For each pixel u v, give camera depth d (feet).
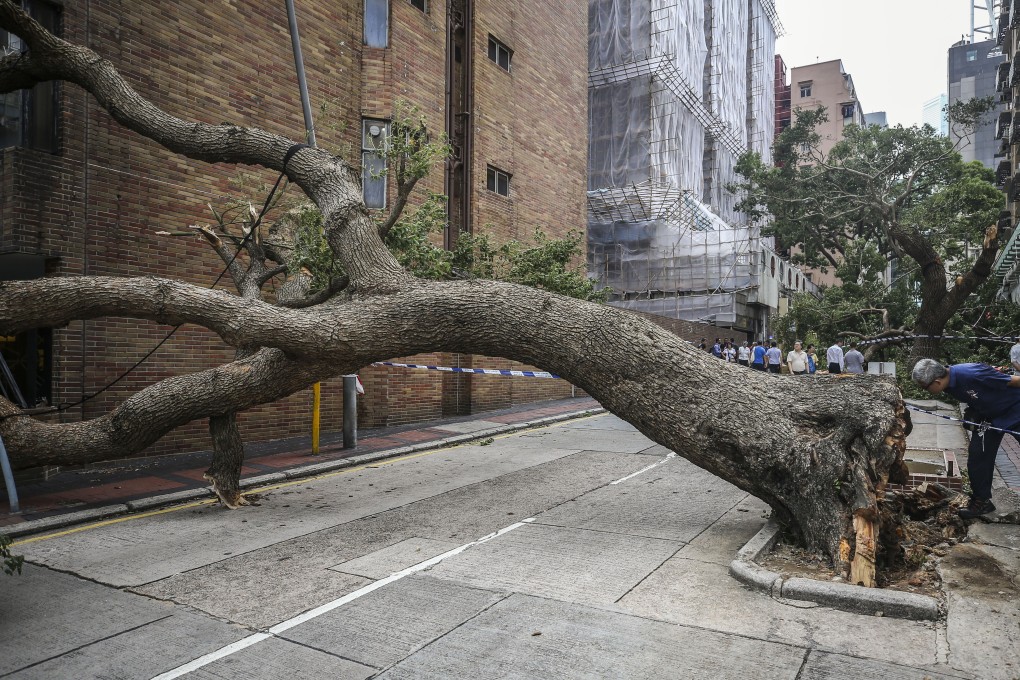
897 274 103.76
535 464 32.73
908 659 12.04
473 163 54.44
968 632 13.08
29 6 29.89
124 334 32.99
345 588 16.17
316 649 12.92
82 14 31.17
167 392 24.57
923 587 15.43
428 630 13.69
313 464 31.81
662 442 20.77
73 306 24.35
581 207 72.79
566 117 70.18
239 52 38.01
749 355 84.48
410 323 23.26
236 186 38.09
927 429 40.29
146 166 34.04
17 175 28.84
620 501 24.88
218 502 25.70
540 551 18.86
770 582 15.33
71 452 24.91
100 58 27.35
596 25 123.54
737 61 159.63
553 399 67.51
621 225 122.31
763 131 180.24
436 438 39.93
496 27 58.39
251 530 21.62
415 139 27.53
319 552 19.12
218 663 12.41
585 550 18.89
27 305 24.17
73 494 25.99
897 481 19.63
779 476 18.40
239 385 24.49
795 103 248.32
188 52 35.53
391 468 32.27
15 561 14.82
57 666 12.39
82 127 31.42
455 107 54.13
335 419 42.93
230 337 23.85
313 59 42.32
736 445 18.94
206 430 36.27
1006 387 19.48
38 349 30.53
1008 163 126.62
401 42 46.57
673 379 20.34
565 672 11.79
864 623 13.69
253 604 15.25
